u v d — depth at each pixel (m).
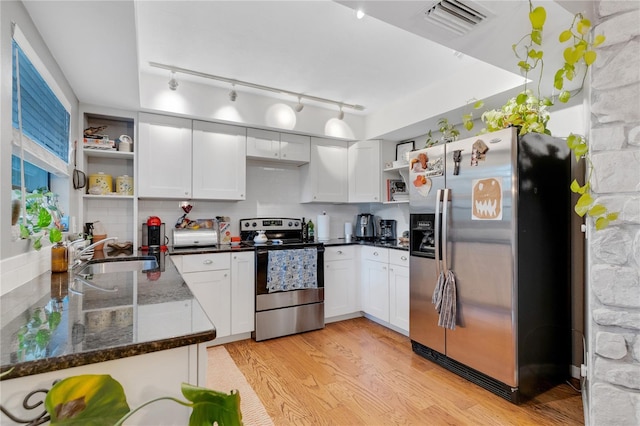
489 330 2.16
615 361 1.24
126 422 0.77
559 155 2.29
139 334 0.81
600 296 1.27
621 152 1.22
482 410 1.97
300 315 3.25
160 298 1.15
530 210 2.10
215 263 2.94
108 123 3.04
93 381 0.59
